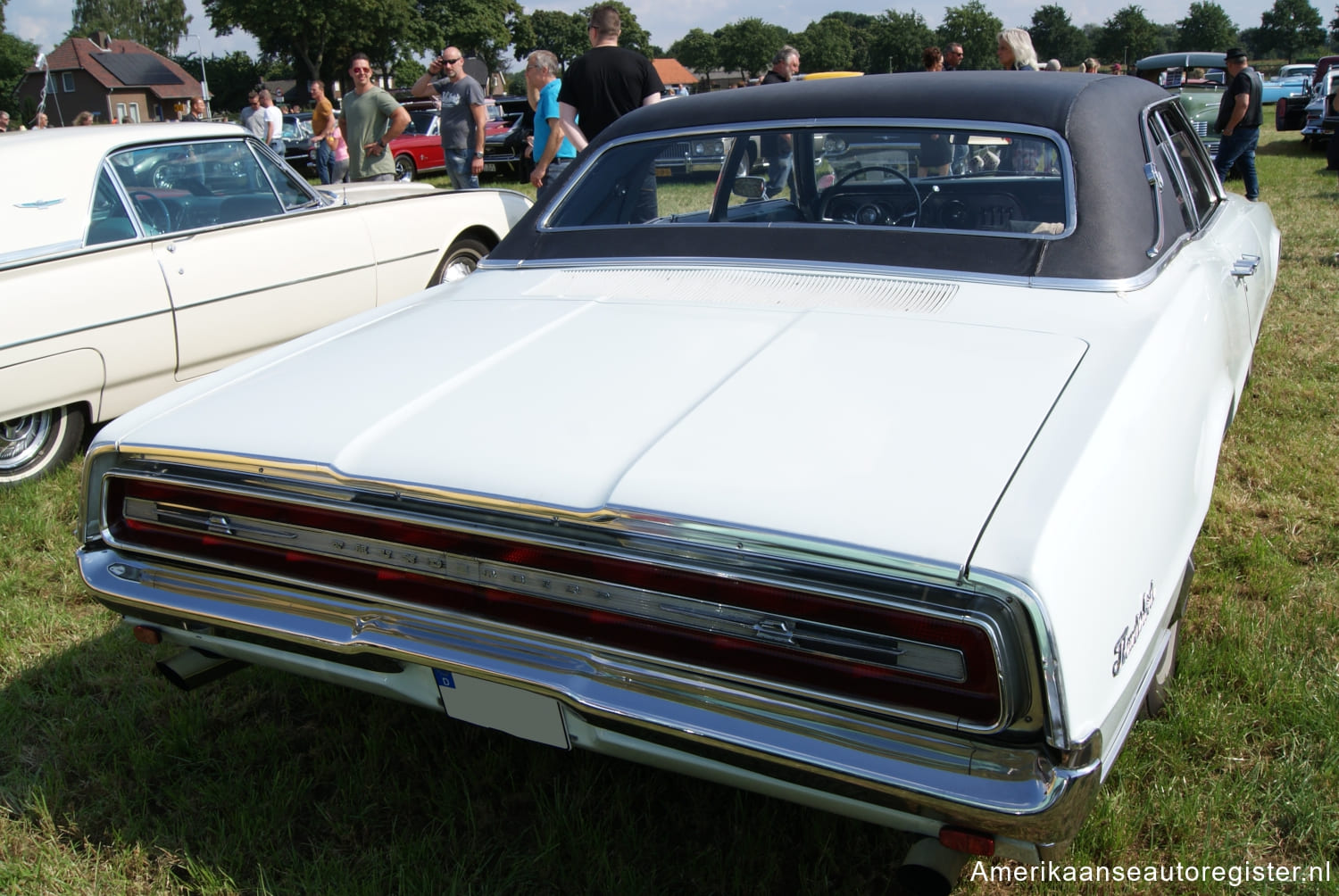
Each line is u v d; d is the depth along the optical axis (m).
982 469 1.48
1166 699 2.25
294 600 1.83
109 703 2.59
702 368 1.91
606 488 1.56
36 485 3.97
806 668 1.44
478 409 1.84
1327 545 3.01
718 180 2.66
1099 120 2.27
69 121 64.44
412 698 1.85
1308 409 4.07
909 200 2.42
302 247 4.72
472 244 5.76
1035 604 1.29
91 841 2.11
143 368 4.20
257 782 2.25
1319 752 2.11
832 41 129.00
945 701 1.36
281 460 1.77
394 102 7.46
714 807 2.11
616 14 5.95
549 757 2.26
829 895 1.87
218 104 81.38
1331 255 6.89
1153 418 1.72
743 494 1.48
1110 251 2.07
